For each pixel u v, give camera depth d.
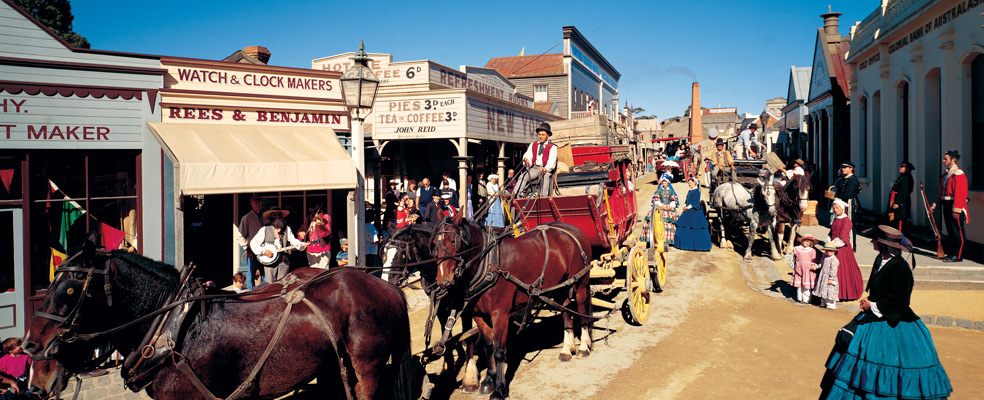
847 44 25.19
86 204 9.55
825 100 23.80
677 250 15.35
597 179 9.27
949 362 7.25
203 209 13.16
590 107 34.72
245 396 4.34
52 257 9.34
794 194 13.64
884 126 16.61
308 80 11.88
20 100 8.88
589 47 40.94
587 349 7.63
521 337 8.55
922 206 14.04
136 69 9.83
